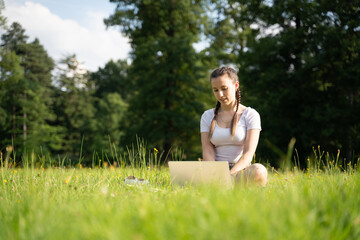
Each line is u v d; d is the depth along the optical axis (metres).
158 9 21.05
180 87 21.45
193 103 20.89
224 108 3.00
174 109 21.78
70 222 1.30
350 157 12.70
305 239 1.04
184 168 2.58
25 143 28.47
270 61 15.88
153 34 22.28
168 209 1.38
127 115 24.11
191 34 21.28
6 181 2.92
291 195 1.55
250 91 15.31
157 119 20.88
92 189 2.56
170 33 22.23
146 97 21.23
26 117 30.97
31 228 1.22
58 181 2.86
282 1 14.97
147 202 1.58
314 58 13.70
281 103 14.50
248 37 16.84
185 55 20.52
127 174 3.50
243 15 16.47
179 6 20.75
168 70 21.08
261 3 15.82
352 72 13.23
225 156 2.97
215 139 2.97
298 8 15.02
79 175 3.49
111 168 3.84
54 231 1.17
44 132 31.73
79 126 37.75
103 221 1.21
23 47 40.53
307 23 14.41
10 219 1.48
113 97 39.41
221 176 2.42
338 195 1.59
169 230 1.10
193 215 1.20
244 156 2.72
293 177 3.10
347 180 2.51
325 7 14.06
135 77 23.30
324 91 14.68
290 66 15.48
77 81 43.09
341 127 13.61
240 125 2.91
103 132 34.19
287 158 1.92
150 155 3.86
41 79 41.31
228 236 1.01
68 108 40.09
